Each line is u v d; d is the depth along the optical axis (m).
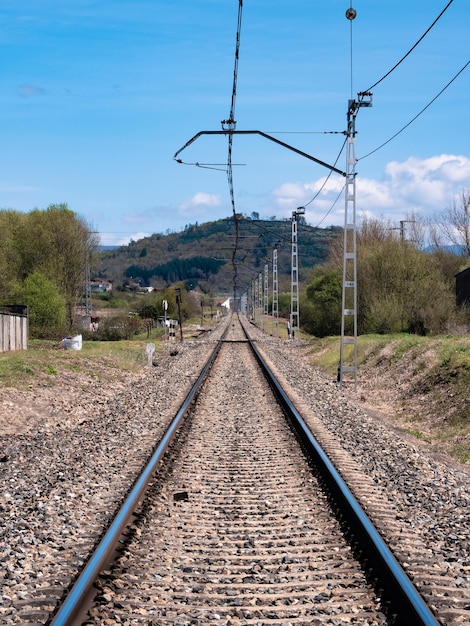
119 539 8.05
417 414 21.44
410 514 9.54
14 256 67.81
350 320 51.06
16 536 8.27
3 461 13.05
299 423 16.20
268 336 74.25
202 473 12.01
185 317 128.88
